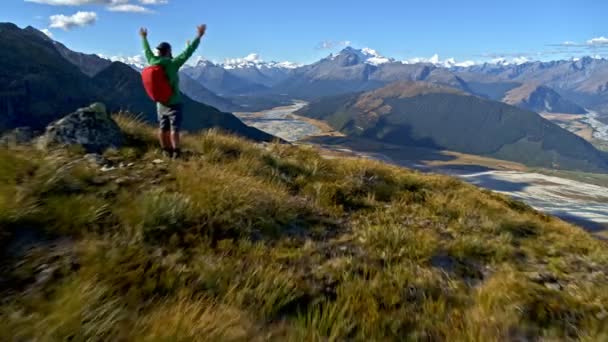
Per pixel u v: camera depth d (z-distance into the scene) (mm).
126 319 4102
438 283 6312
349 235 7785
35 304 4074
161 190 7023
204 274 5211
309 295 5465
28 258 4879
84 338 3672
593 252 9133
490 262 7605
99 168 7742
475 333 5035
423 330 5066
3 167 6465
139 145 10000
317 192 9898
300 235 7445
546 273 7305
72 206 5938
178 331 3916
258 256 6203
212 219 6766
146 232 5914
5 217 5344
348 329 4770
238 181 8367
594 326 5430
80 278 4484
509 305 5703
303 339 4438
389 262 6777
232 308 4660
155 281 4879
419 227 9055
